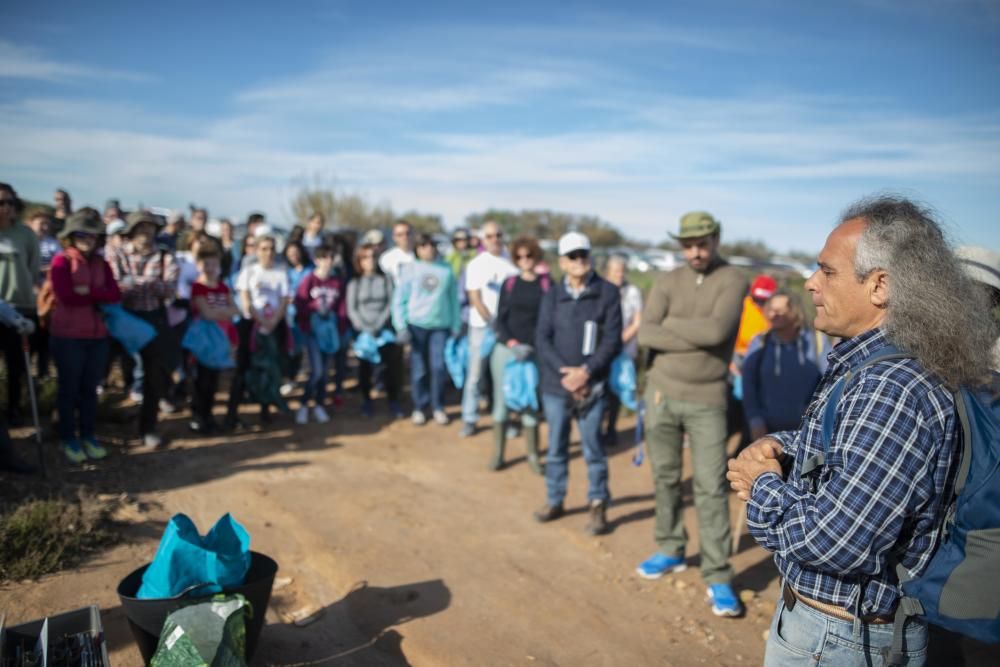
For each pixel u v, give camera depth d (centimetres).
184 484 577
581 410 518
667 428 450
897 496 171
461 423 827
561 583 459
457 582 452
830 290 196
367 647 377
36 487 524
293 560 470
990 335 184
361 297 812
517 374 649
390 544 502
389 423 812
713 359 427
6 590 390
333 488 602
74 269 575
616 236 5966
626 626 411
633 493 625
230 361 699
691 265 437
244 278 738
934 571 177
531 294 649
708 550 428
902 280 180
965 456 175
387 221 3334
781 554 188
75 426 633
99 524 473
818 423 197
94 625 301
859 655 191
